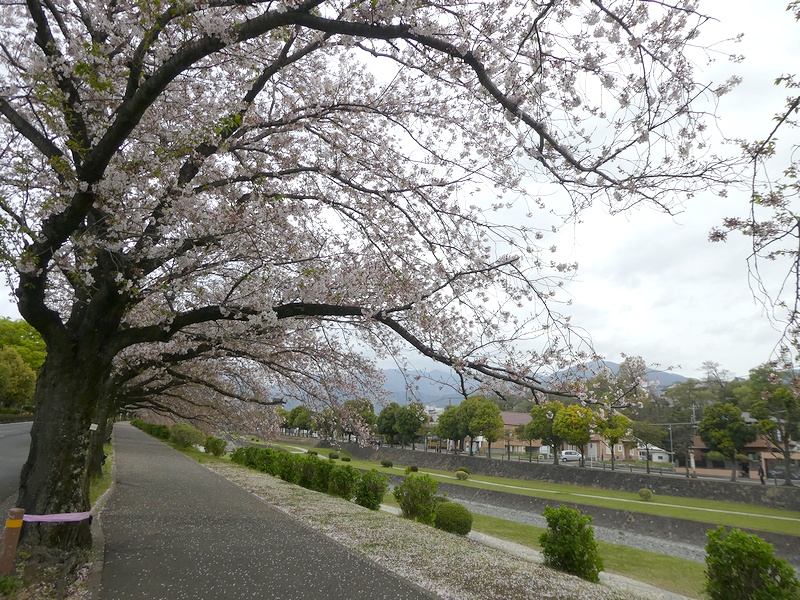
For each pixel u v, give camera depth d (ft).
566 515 33.60
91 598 16.75
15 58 20.47
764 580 23.00
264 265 21.94
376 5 15.81
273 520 32.58
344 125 25.35
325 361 33.88
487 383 20.29
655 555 50.03
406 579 21.61
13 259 16.17
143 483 46.65
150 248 19.76
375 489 45.85
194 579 19.36
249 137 25.66
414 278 23.77
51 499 19.25
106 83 14.74
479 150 22.54
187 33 17.99
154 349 32.60
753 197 13.75
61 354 20.06
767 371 15.88
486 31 17.07
